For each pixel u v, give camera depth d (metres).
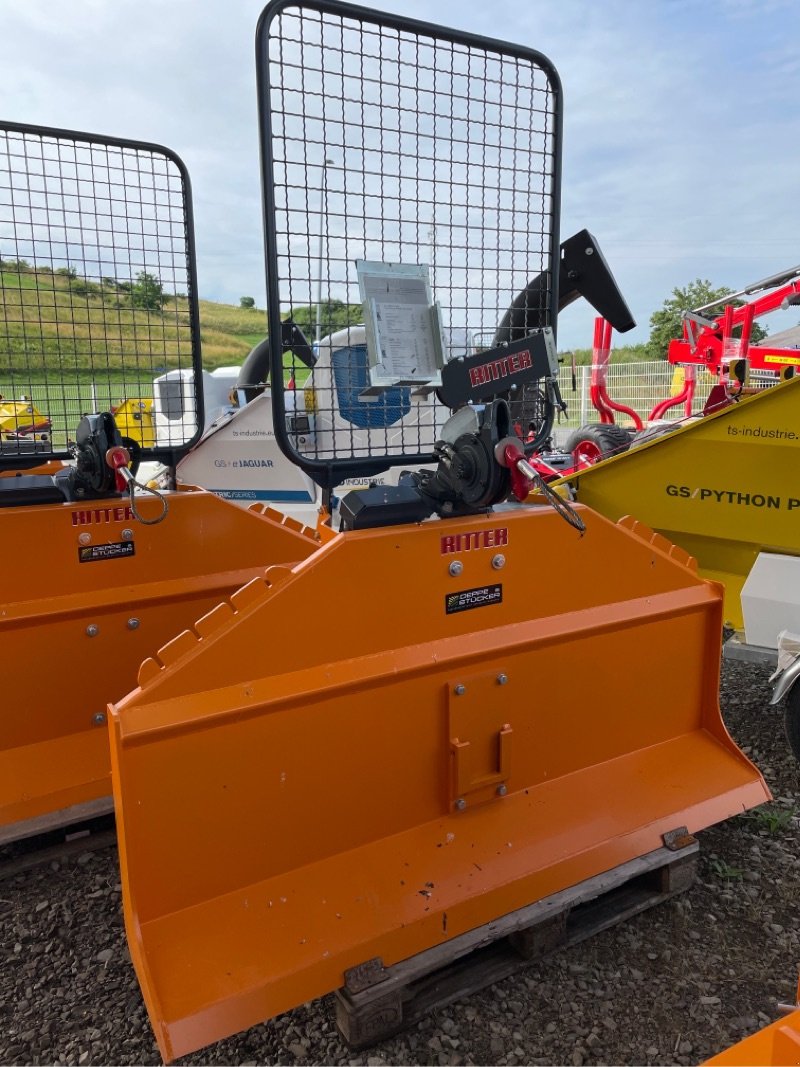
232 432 5.43
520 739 2.19
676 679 2.51
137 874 1.70
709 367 7.60
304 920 1.82
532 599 2.18
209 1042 1.59
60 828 2.71
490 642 2.09
